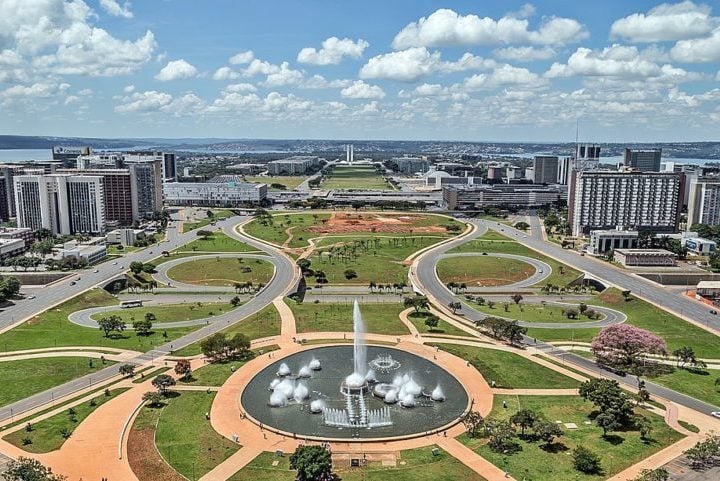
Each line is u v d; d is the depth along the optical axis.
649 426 186.75
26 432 188.88
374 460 172.50
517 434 188.38
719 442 171.50
